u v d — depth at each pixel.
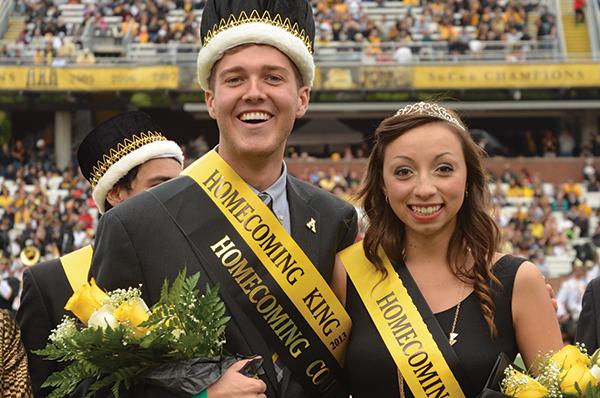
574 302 21.41
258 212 4.74
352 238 4.97
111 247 4.55
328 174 33.09
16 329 4.65
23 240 28.06
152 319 4.05
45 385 4.16
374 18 38.31
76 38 36.69
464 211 4.57
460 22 37.44
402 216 4.51
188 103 36.22
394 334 4.50
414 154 4.46
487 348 4.39
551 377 4.11
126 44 36.25
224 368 4.17
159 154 5.92
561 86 35.28
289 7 4.67
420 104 4.58
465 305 4.48
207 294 4.18
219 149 4.88
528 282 4.43
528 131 38.59
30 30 37.53
